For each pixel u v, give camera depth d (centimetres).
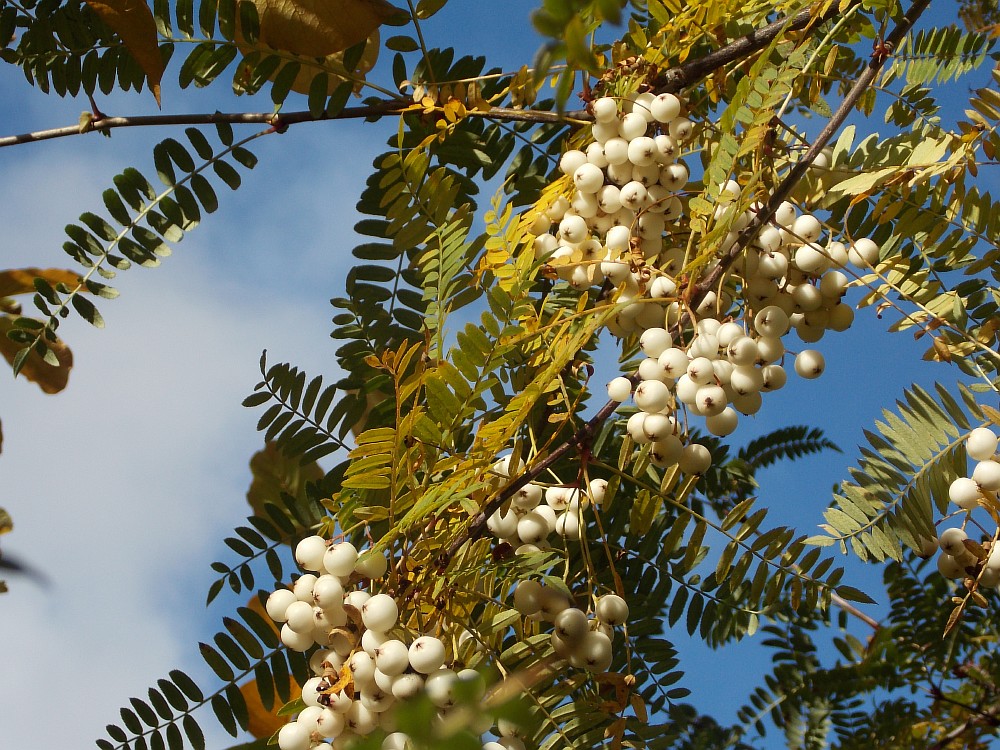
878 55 36
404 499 32
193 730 35
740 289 39
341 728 31
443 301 36
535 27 15
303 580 32
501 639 33
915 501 34
